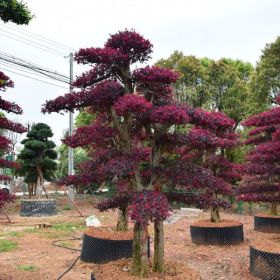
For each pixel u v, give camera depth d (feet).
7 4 23.31
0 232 42.68
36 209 58.13
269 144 28.91
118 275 19.58
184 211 65.16
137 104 16.20
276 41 63.98
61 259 29.71
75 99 18.94
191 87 71.51
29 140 63.57
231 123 18.92
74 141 27.07
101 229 30.32
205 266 28.99
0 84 19.62
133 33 19.21
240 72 82.79
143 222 15.85
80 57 19.03
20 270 26.12
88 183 19.79
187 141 19.12
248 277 25.76
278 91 63.62
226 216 58.34
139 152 19.72
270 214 46.44
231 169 37.47
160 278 19.19
